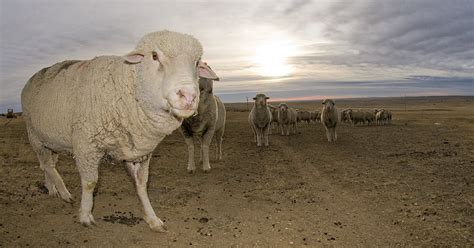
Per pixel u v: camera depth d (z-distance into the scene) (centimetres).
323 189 268
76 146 170
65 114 174
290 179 304
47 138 197
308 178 307
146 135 161
